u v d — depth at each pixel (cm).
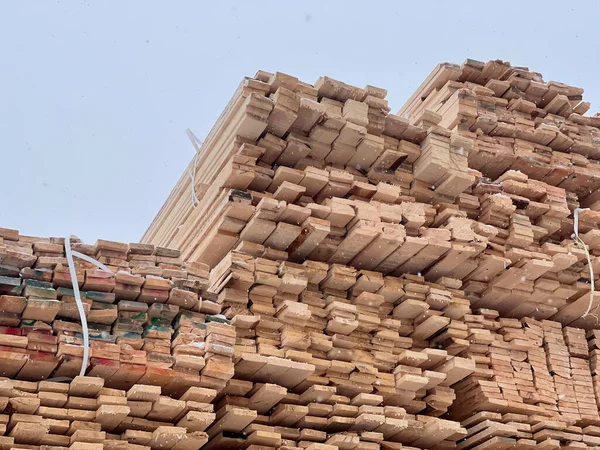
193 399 1119
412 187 1414
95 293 1116
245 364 1200
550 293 1468
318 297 1329
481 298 1460
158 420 1119
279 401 1242
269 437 1194
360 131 1354
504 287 1445
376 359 1309
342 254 1350
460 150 1427
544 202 1488
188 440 1097
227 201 1293
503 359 1404
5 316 1064
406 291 1365
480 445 1361
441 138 1415
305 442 1227
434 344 1401
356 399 1262
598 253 1506
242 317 1224
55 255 1122
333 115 1345
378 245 1327
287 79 1331
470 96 1515
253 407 1223
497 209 1434
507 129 1522
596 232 1483
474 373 1380
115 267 1150
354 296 1348
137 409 1088
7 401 1028
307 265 1318
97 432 1047
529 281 1452
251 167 1312
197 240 1380
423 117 1429
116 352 1092
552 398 1413
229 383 1192
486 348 1399
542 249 1454
